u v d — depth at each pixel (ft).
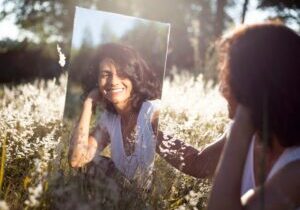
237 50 6.74
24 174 10.28
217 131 14.51
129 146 9.77
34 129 13.03
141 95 9.83
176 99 17.69
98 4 71.56
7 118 12.23
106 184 8.59
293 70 6.57
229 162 6.61
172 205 9.76
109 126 9.72
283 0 53.98
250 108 6.63
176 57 58.95
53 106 16.34
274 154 7.05
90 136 9.64
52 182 8.53
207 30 74.74
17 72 61.36
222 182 6.53
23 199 9.05
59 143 9.59
